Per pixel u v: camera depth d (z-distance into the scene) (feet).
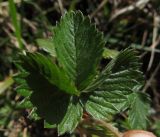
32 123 0.63
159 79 0.78
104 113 0.42
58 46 0.43
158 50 0.77
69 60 0.43
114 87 0.42
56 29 0.43
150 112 0.75
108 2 0.81
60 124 0.41
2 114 0.66
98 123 0.47
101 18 0.79
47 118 0.41
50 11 0.79
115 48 0.78
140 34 0.80
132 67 0.43
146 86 0.75
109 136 0.46
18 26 0.70
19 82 0.41
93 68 0.43
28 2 0.77
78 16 0.44
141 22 0.80
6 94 0.69
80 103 0.42
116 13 0.79
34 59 0.40
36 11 0.78
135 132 0.43
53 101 0.42
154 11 0.80
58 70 0.41
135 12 0.80
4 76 0.73
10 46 0.75
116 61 0.42
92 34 0.43
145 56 0.78
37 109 0.41
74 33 0.44
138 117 0.55
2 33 0.77
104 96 0.42
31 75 0.41
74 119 0.41
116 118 0.63
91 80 0.43
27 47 0.74
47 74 0.41
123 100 0.42
